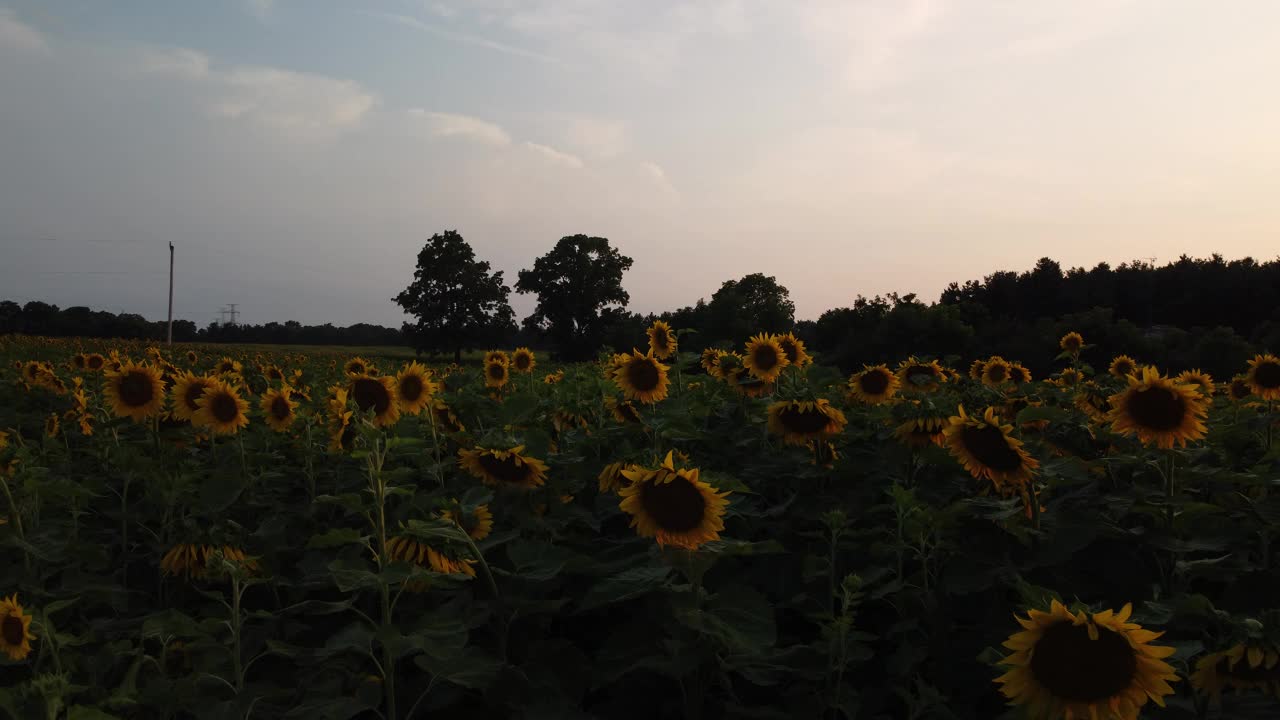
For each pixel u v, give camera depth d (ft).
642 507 11.96
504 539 14.47
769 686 13.67
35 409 32.22
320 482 22.31
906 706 13.62
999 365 38.19
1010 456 14.65
